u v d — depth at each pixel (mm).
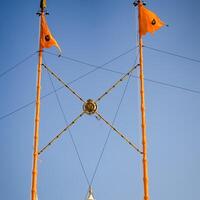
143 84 35438
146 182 32719
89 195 35188
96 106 35500
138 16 37062
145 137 34031
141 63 36000
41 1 39531
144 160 33406
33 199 34250
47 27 38938
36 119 36844
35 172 35250
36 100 37312
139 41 36625
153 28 36500
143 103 34844
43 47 38750
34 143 36094
